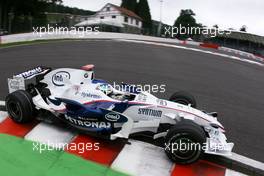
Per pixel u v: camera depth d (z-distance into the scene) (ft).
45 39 79.36
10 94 22.62
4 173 17.90
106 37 96.32
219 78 44.88
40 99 23.32
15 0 129.59
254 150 23.08
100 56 52.29
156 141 22.16
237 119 28.81
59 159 19.52
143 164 19.54
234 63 62.69
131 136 21.90
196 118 21.17
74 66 42.96
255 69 58.54
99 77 37.83
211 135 20.74
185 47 84.38
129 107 21.70
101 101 22.03
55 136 21.91
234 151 22.44
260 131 26.71
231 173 19.58
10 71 38.09
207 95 35.09
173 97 24.63
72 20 122.62
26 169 18.42
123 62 48.37
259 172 20.01
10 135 21.56
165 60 54.75
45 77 24.77
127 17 213.46
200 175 19.04
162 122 21.42
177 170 19.25
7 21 113.29
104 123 21.26
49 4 154.30
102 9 213.25
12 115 22.95
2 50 55.57
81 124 21.86
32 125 23.02
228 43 149.79
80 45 66.44
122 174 18.57
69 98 22.98
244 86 41.81
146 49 67.72
